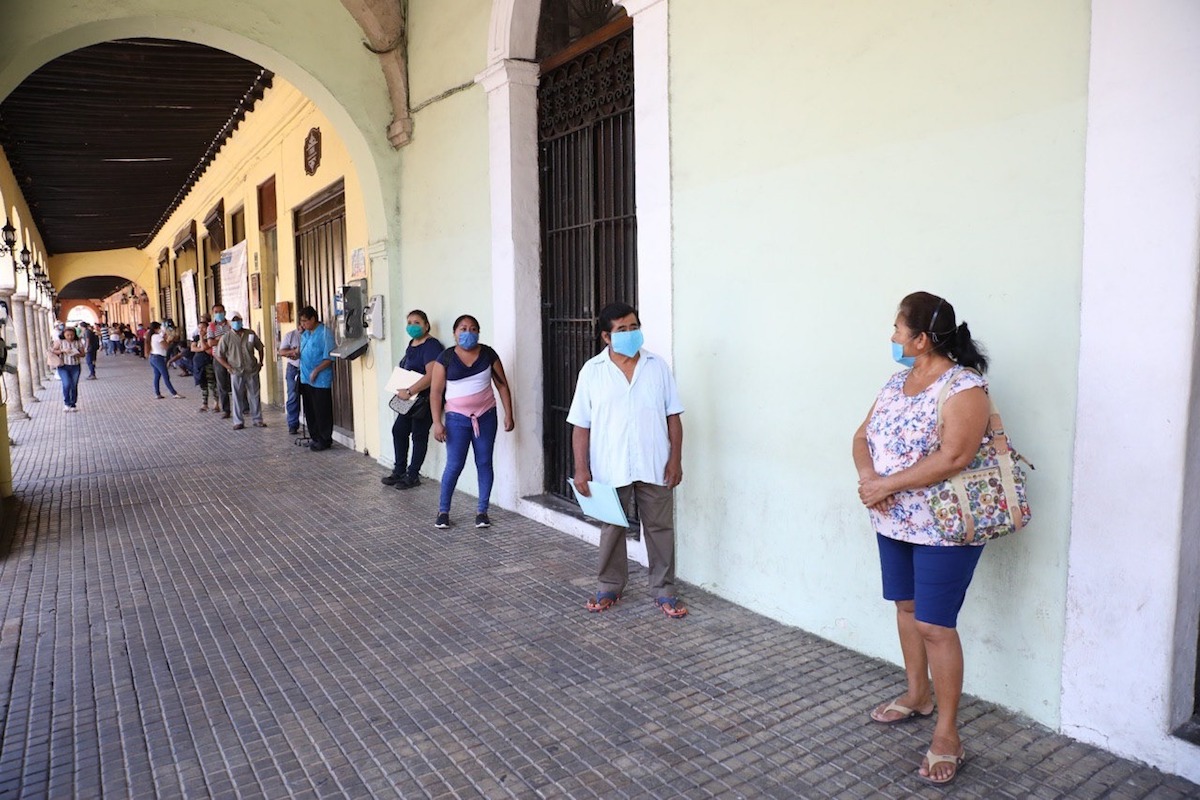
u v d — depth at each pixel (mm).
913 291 3252
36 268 18750
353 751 2953
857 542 3590
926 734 2961
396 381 6855
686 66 4305
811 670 3482
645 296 4699
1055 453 2850
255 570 5008
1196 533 2602
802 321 3742
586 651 3740
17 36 6258
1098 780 2643
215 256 18094
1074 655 2840
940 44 3094
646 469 3977
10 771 2865
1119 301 2613
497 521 6012
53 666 3697
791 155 3740
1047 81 2783
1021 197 2881
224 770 2852
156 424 11938
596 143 5438
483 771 2807
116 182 16719
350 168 8875
